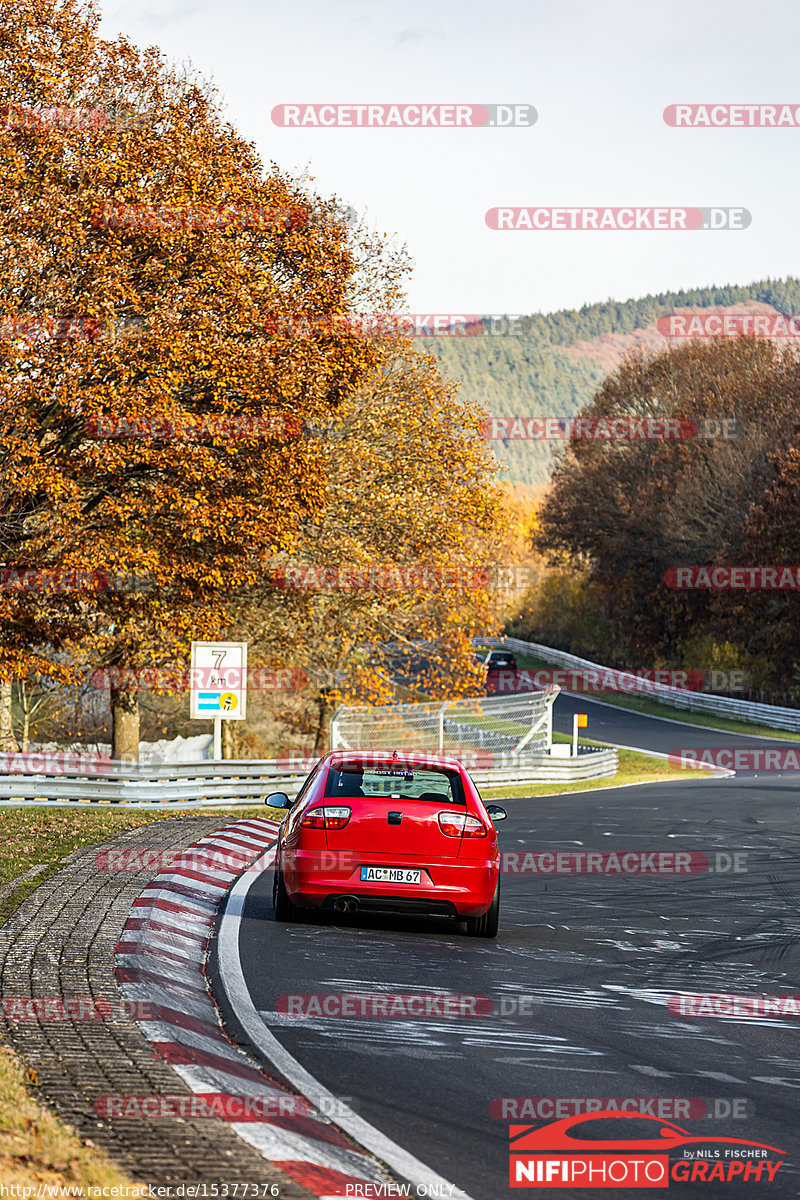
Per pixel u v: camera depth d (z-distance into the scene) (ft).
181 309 125.70
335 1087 34.55
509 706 187.62
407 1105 33.24
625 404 460.55
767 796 162.91
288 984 48.16
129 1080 32.09
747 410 416.67
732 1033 44.06
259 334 135.74
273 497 130.21
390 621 189.47
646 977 54.29
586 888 84.02
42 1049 34.24
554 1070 37.55
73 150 127.24
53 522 123.85
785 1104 35.14
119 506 125.70
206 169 136.56
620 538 440.45
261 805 131.03
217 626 144.66
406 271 186.29
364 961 53.67
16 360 115.44
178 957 51.06
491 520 195.52
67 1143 26.12
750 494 382.42
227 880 74.95
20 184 123.85
